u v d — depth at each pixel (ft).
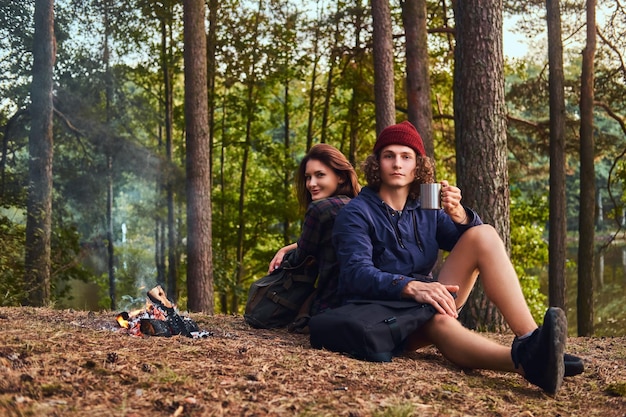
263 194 72.79
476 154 25.26
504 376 10.87
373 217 11.85
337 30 63.16
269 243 75.72
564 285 42.39
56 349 9.52
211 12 64.75
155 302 12.50
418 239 11.96
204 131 38.81
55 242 50.39
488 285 11.12
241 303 74.02
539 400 9.66
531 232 67.62
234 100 69.51
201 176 38.78
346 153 73.51
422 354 12.06
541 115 59.16
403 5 41.98
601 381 11.05
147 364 8.89
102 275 65.92
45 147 39.32
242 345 11.03
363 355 10.78
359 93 64.54
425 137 40.68
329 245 13.52
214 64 66.23
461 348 10.66
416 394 9.02
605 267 112.98
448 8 60.34
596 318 71.00
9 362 8.52
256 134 73.61
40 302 38.63
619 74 52.80
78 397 7.57
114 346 10.09
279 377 9.05
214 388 8.26
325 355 10.73
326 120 72.08
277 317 14.29
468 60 25.49
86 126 50.34
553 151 42.32
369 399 8.51
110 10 52.85
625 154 57.06
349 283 11.48
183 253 60.80
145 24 59.93
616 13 50.21
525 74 60.80
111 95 55.62
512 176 60.49
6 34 44.86
